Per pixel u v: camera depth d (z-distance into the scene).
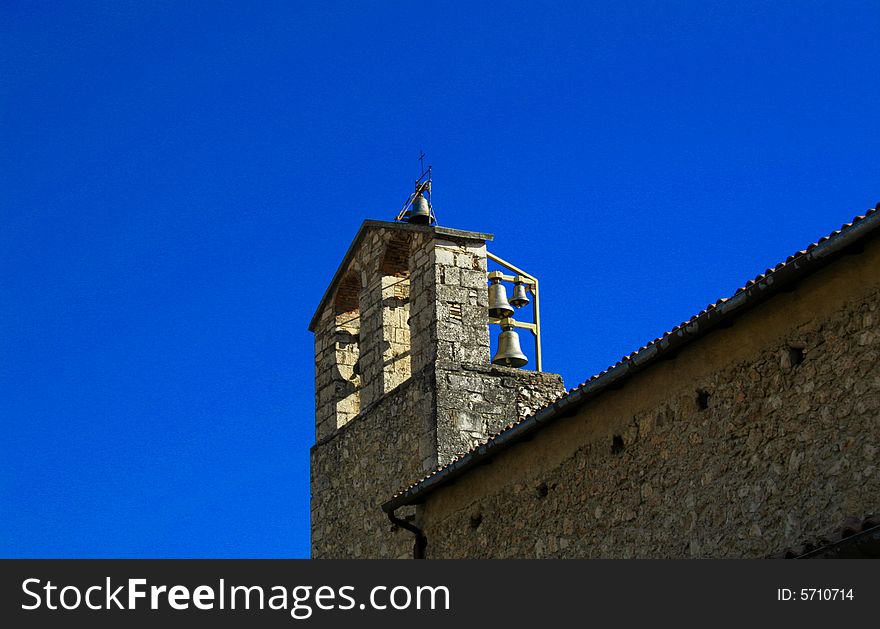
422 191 25.41
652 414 16.91
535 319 24.95
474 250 24.05
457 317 23.47
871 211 13.62
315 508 25.27
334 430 25.34
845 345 14.42
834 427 14.40
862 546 13.30
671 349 16.31
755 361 15.53
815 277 14.88
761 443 15.26
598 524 17.44
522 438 18.89
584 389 17.50
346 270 25.95
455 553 20.28
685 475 16.22
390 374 24.33
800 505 14.62
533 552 18.53
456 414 22.70
